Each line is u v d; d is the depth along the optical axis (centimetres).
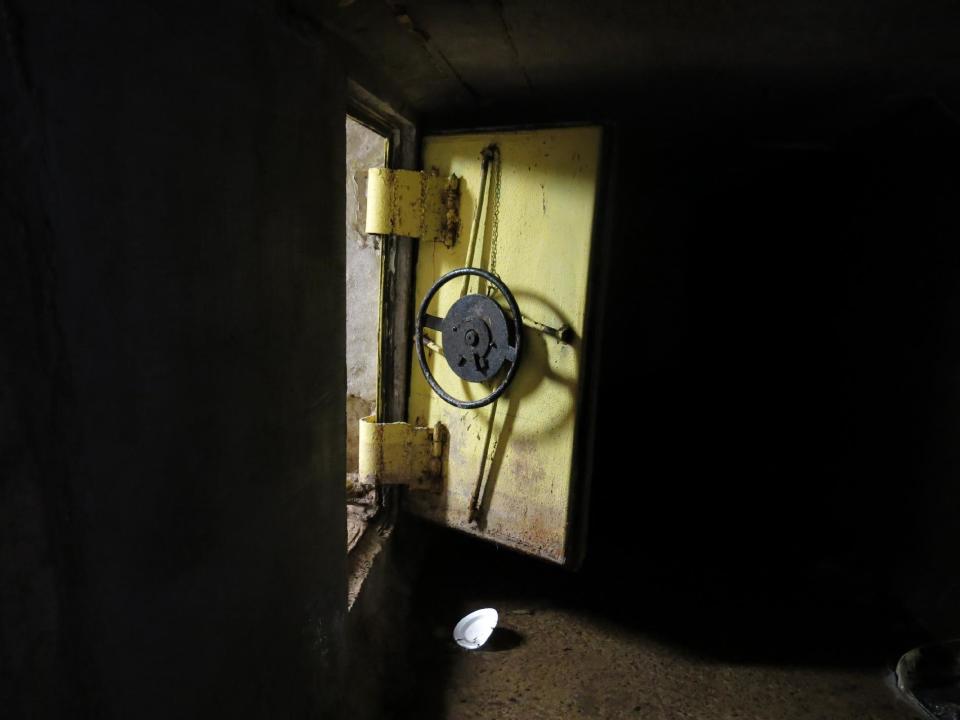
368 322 218
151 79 61
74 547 52
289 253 99
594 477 349
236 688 85
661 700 175
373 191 193
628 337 444
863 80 170
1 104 44
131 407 60
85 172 52
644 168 356
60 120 49
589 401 188
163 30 63
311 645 116
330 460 125
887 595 231
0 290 44
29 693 47
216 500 78
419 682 177
